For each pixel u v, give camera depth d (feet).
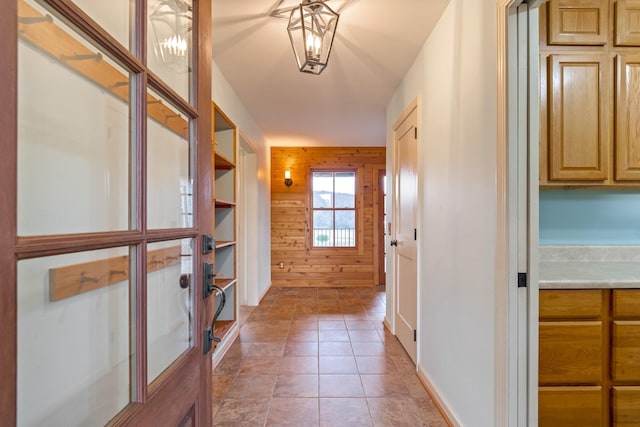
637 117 5.54
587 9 5.47
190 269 2.99
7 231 1.35
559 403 4.64
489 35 4.58
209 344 3.15
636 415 4.63
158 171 2.64
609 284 4.67
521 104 4.17
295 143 17.43
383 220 18.29
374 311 13.08
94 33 1.90
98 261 2.05
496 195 4.35
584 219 6.75
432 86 6.85
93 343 2.02
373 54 7.79
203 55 3.16
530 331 4.15
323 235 18.42
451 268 5.87
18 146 1.56
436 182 6.66
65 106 1.83
